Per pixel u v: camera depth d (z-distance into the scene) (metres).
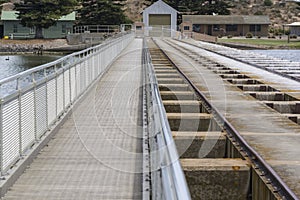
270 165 6.50
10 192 6.28
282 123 9.27
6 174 6.51
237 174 6.61
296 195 5.42
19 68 43.97
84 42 64.38
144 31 63.69
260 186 6.23
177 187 2.83
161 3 67.19
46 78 9.01
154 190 5.14
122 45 33.41
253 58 25.97
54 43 67.12
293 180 5.93
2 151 6.29
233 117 9.77
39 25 69.50
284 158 6.88
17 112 7.01
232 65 21.50
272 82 15.38
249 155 7.13
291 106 11.43
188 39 56.44
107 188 6.45
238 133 8.12
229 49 34.97
